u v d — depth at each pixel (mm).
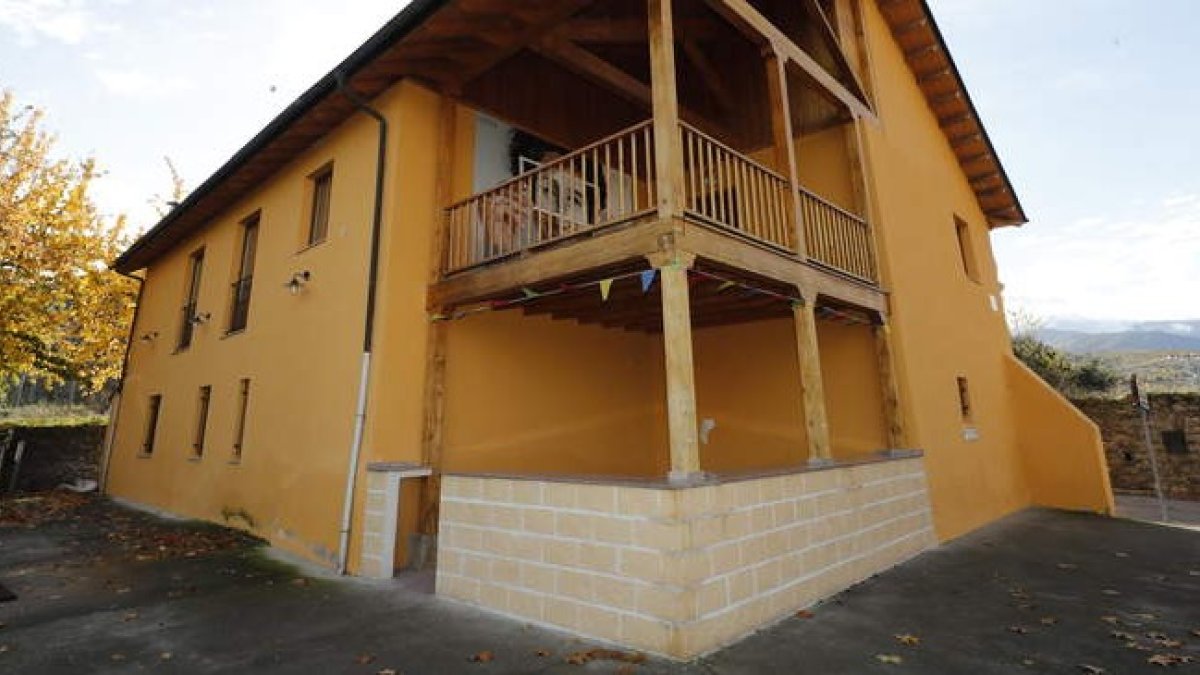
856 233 7309
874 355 7293
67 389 31438
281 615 4453
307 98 6996
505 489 4633
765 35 6172
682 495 3729
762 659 3588
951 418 8047
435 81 7000
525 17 6023
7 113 14695
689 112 8461
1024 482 9969
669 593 3629
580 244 5113
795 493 4883
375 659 3600
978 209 11836
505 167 7684
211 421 9102
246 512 7727
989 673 3402
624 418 8672
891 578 5547
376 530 5613
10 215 13727
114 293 15883
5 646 3820
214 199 9836
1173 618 4363
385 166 6680
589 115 9000
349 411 6258
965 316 9562
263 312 8375
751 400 8164
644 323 8297
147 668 3475
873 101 8336
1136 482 11961
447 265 6641
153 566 6055
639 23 7758
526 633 4031
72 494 12391
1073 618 4367
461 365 6688
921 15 9188
